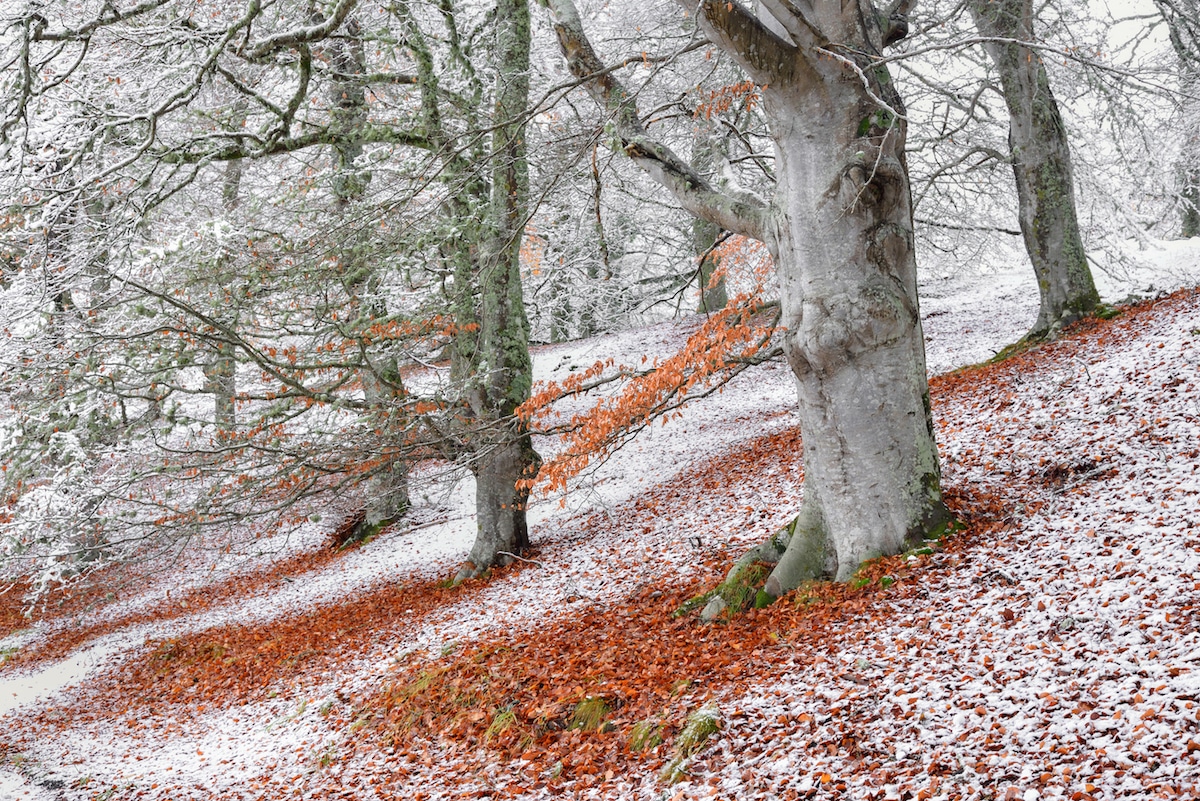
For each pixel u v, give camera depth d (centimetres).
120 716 1113
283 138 1113
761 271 1500
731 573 800
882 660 562
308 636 1220
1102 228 1588
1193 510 618
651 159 830
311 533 1869
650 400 795
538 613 1004
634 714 617
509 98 1194
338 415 1191
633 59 736
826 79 662
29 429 1005
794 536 774
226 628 1398
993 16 1223
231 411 1309
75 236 1027
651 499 1413
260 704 995
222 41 821
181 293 962
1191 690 417
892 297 700
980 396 1202
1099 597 545
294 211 1078
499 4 1222
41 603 1741
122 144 1052
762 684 586
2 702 1303
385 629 1144
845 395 712
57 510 1019
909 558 696
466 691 771
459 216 1138
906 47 1256
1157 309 1261
